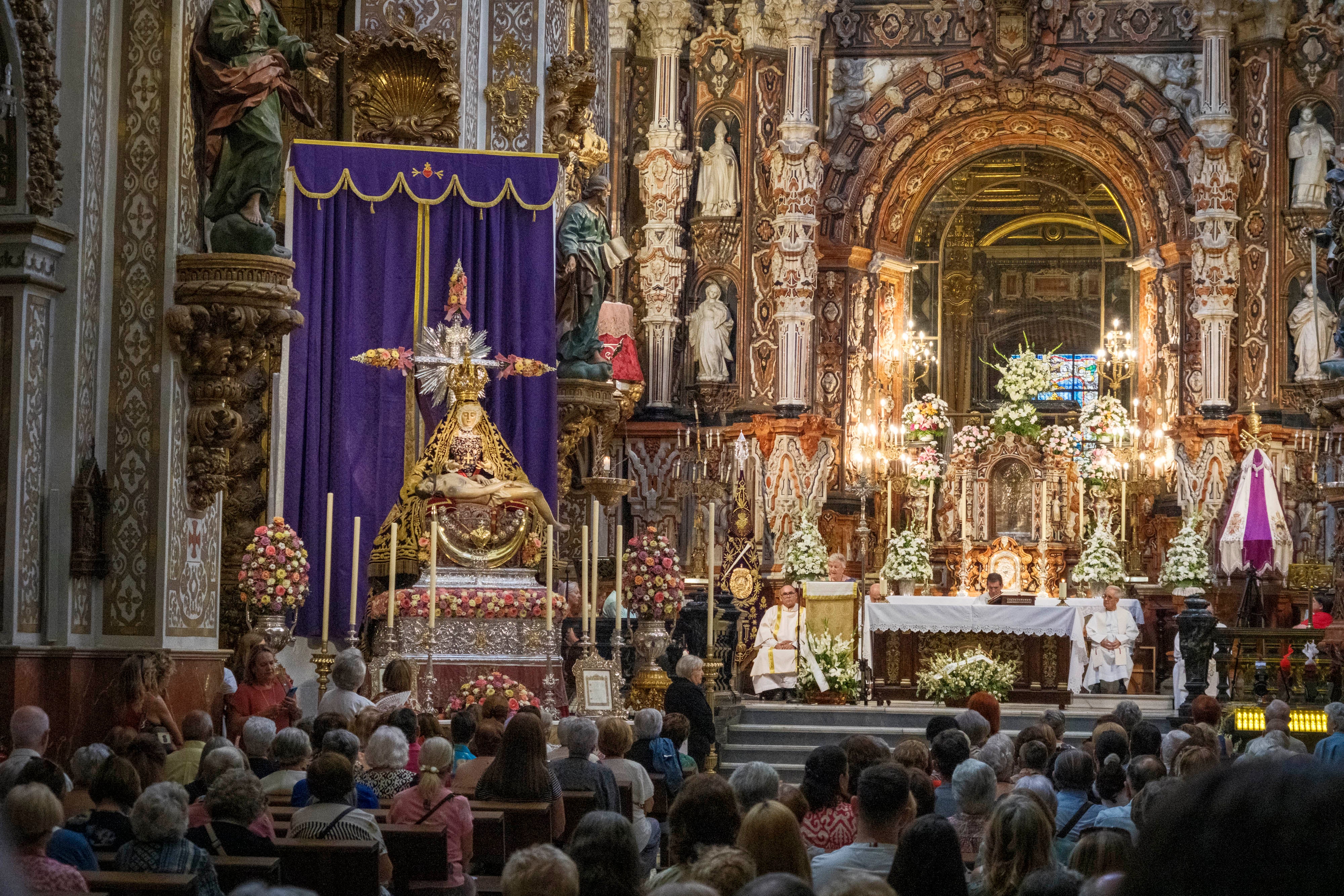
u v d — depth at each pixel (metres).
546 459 16.92
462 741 11.44
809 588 22.19
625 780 9.98
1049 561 27.38
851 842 8.23
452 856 7.79
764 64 29.02
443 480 15.16
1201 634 19.70
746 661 24.70
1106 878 2.23
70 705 11.54
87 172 11.92
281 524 14.49
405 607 14.66
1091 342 30.16
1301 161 28.06
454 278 16.03
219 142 12.55
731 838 6.55
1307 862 1.32
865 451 29.03
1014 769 11.05
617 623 14.87
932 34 29.33
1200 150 27.91
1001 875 6.15
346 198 16.39
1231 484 27.23
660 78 28.72
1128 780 9.02
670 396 28.59
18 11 11.14
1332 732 12.26
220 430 12.27
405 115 17.30
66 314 11.82
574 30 21.23
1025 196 30.58
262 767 9.23
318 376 16.12
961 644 22.88
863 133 29.34
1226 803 1.36
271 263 12.23
